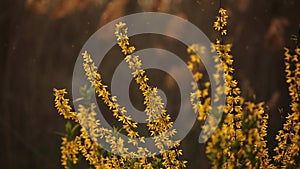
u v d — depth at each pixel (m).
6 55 8.41
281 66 7.64
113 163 2.84
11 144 7.69
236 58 7.80
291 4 7.91
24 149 7.62
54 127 8.05
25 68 8.34
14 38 8.48
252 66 7.70
